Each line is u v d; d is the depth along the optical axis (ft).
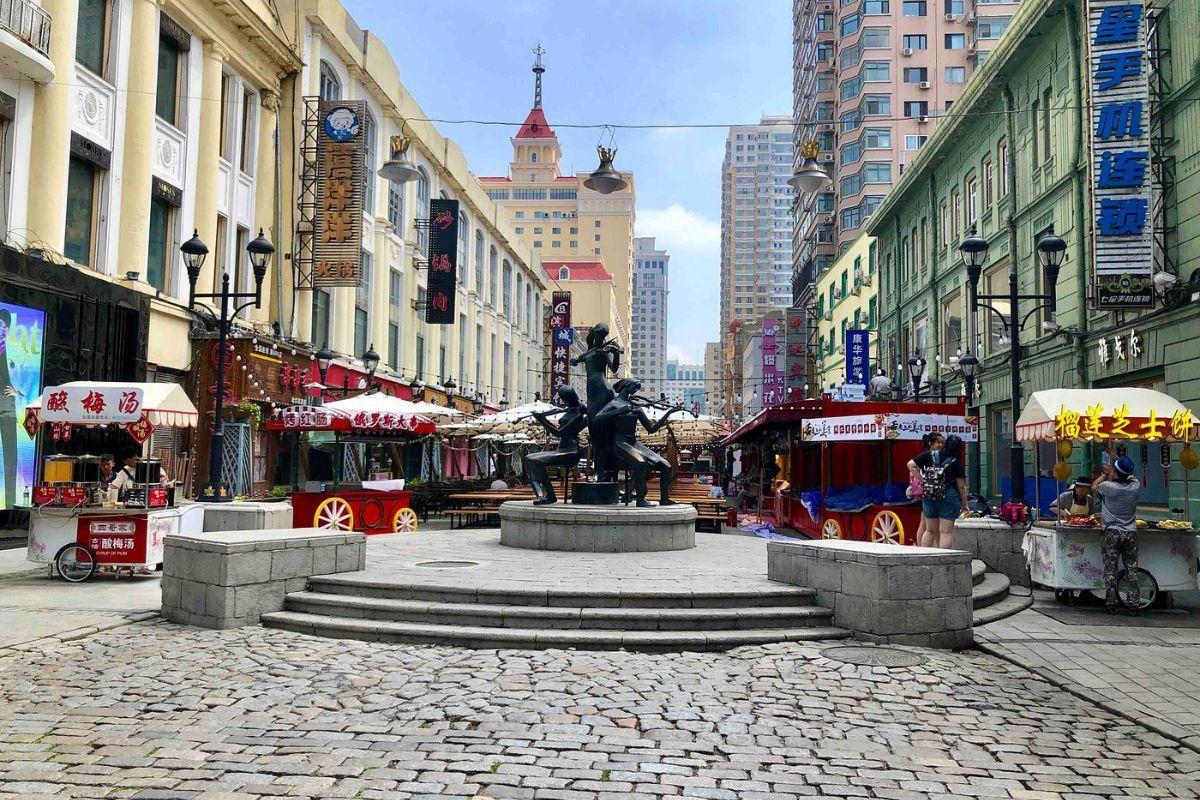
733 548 39.60
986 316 84.02
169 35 60.90
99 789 13.35
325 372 65.92
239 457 61.57
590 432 41.14
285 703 18.03
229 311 67.97
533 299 183.93
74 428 42.37
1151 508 53.31
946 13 182.50
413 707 17.78
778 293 482.69
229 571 25.41
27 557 33.99
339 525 47.57
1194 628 27.50
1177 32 51.06
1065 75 65.31
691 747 15.65
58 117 48.32
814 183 46.37
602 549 36.35
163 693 18.66
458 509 61.62
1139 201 50.70
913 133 179.52
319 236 75.72
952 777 14.58
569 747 15.51
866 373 114.52
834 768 14.83
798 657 22.35
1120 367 56.29
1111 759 15.69
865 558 24.67
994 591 31.65
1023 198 74.13
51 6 48.06
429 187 111.75
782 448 71.00
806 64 226.17
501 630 23.81
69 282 47.85
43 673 20.24
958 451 36.17
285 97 76.33
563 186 371.97
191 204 62.80
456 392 122.01
